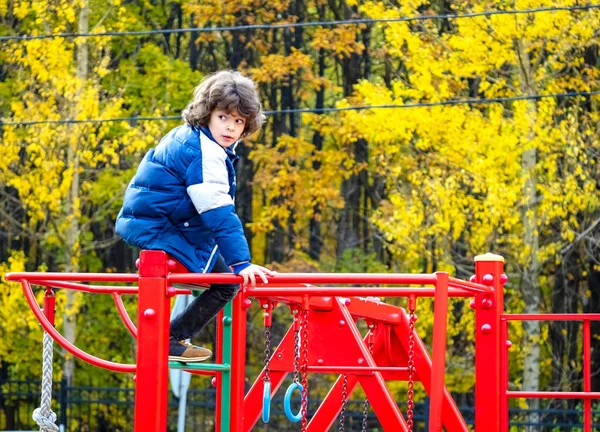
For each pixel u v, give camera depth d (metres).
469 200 22.38
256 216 30.83
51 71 23.78
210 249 6.59
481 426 7.57
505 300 26.94
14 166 25.81
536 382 24.22
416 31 25.03
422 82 22.34
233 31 29.27
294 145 25.80
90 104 23.59
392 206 24.34
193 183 6.24
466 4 22.53
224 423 7.29
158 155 6.42
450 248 24.27
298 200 25.52
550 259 26.94
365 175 29.67
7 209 28.59
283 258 29.50
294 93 30.55
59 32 24.41
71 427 23.94
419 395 25.97
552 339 27.66
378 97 22.45
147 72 26.61
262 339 28.67
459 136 22.25
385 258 30.27
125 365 6.80
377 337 9.42
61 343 6.79
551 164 22.52
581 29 22.25
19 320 24.11
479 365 7.63
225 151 6.36
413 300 6.46
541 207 22.59
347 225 30.23
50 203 23.92
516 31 21.77
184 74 26.44
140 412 6.20
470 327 24.05
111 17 27.38
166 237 6.39
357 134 24.06
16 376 28.05
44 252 28.91
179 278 6.29
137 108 26.94
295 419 6.89
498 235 24.64
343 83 31.11
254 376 28.45
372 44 30.36
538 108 22.52
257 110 6.39
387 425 8.27
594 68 23.50
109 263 30.31
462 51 22.45
